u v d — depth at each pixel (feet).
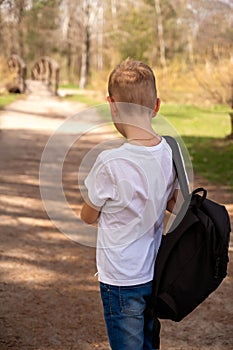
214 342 14.55
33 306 16.62
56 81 120.67
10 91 113.91
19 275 19.17
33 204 29.53
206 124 70.64
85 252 21.84
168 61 136.05
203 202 9.18
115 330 9.27
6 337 14.52
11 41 195.52
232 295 17.61
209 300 17.21
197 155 45.70
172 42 169.99
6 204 29.30
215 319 15.92
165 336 14.87
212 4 122.11
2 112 78.43
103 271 9.23
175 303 9.02
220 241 8.86
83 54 188.24
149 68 9.20
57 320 15.70
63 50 234.58
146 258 9.17
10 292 17.62
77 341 14.48
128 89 8.96
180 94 106.22
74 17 219.82
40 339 14.52
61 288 18.12
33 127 63.87
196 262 8.98
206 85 92.12
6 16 87.40
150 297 9.25
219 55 100.07
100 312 16.31
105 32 180.55
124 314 9.15
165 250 9.11
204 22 128.77
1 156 44.47
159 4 174.19
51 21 209.67
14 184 34.45
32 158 44.27
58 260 20.84
